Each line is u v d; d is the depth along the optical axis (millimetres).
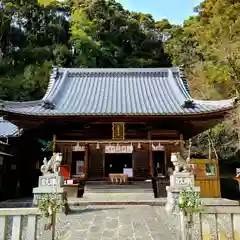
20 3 47125
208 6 25422
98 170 16312
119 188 14023
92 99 16188
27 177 18203
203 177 14062
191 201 5066
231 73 20766
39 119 13758
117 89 18000
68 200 12492
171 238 6410
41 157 18719
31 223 5027
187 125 15039
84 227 7586
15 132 18875
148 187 14148
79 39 45250
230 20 20688
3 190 15039
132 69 20000
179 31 51469
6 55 40688
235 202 11648
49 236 5227
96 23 55156
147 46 55781
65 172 14586
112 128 14289
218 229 4832
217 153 24156
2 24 41406
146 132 15367
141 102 15602
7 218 4914
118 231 7137
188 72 30547
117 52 51188
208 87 24922
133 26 57531
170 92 17516
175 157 10805
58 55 41594
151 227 7551
